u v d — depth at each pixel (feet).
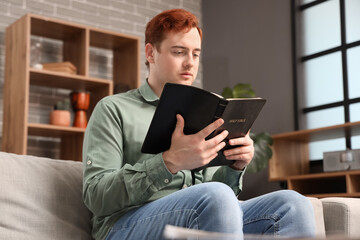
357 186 13.62
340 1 16.25
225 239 2.84
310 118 16.79
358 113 15.44
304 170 16.24
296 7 17.53
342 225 5.87
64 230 5.18
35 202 5.16
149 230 4.54
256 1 18.67
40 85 15.52
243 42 18.95
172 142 4.54
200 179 5.73
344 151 13.89
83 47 15.29
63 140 15.64
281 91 17.52
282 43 17.67
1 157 5.30
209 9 20.27
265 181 17.19
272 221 4.80
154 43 5.68
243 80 18.79
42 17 14.47
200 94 4.33
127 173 4.69
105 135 5.23
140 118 5.51
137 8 18.19
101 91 15.70
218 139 4.57
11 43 14.73
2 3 15.58
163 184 4.59
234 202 4.20
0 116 14.96
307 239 2.62
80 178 5.68
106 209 4.80
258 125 18.13
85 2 17.12
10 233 4.87
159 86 5.71
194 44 5.60
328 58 16.52
